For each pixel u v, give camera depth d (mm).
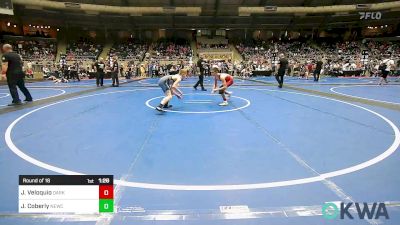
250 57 37594
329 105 8938
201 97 11000
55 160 4020
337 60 33719
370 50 37312
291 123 6363
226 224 2514
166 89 7703
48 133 5508
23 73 9344
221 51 39094
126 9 31484
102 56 37156
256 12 32469
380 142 4898
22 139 5094
